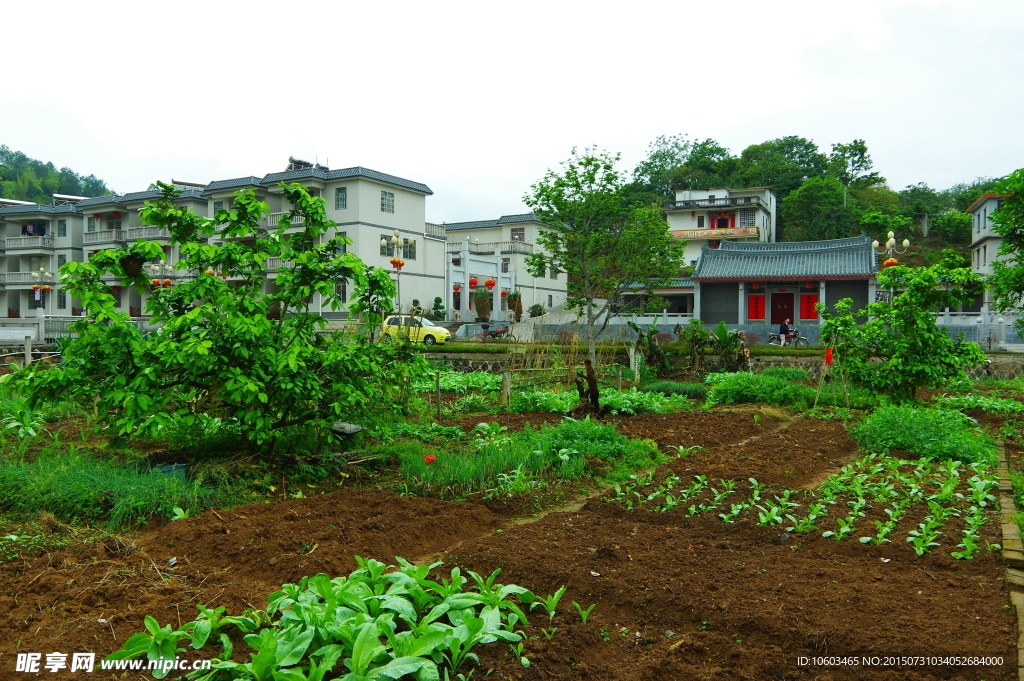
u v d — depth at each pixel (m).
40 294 40.75
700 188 59.72
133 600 3.65
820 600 3.87
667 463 7.82
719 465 7.20
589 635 3.54
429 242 38.91
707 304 34.56
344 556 4.48
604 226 19.28
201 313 6.07
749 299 34.03
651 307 24.86
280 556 4.42
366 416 7.37
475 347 20.72
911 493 5.97
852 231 51.94
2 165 82.25
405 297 37.09
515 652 3.25
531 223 47.66
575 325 24.20
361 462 7.23
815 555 4.73
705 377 18.09
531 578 4.25
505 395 12.84
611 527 5.36
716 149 66.75
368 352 7.24
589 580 4.16
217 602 3.64
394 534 5.00
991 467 7.16
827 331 11.73
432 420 10.51
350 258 6.95
